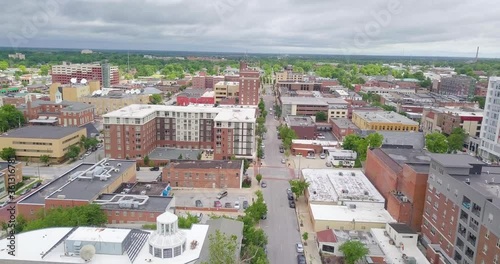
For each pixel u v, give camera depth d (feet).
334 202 317.01
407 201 286.87
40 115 586.45
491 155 493.36
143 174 413.59
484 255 206.90
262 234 256.32
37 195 285.23
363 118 594.65
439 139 488.02
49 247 201.98
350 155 465.06
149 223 265.34
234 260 189.88
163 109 490.90
